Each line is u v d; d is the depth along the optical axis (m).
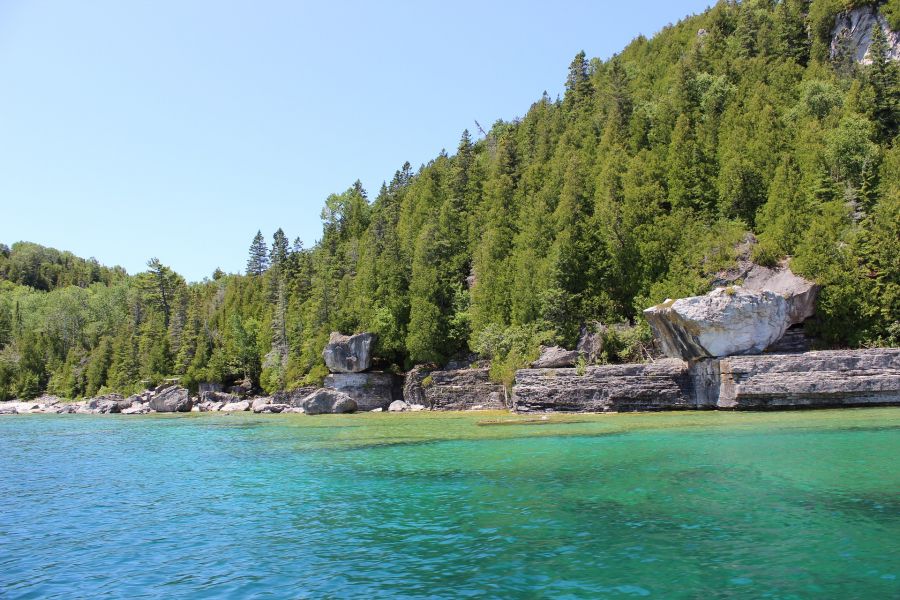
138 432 50.12
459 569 13.24
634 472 22.53
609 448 28.34
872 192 56.47
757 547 13.89
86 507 21.06
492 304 71.19
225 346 109.44
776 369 40.75
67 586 13.30
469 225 88.56
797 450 25.06
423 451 30.92
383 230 103.06
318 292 93.62
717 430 32.25
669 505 17.72
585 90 108.62
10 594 12.93
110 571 14.17
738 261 54.91
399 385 77.69
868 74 75.06
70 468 30.14
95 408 93.69
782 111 74.12
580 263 65.56
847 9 90.38
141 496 22.58
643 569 12.79
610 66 120.81
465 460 27.36
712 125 72.62
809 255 50.16
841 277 48.53
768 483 19.80
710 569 12.66
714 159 69.75
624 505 17.95
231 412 82.38
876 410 37.31
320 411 70.50
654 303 57.94
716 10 109.56
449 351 74.31
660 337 48.75
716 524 15.71
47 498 22.78
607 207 66.94
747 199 63.66
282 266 123.56
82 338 139.12
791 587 11.62
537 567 13.15
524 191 84.00
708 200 67.12
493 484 21.78
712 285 54.41
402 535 16.00
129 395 107.62
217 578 13.38
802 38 94.69
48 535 17.52
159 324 118.50
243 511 19.47
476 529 16.20
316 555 14.66
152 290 136.38
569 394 48.84
